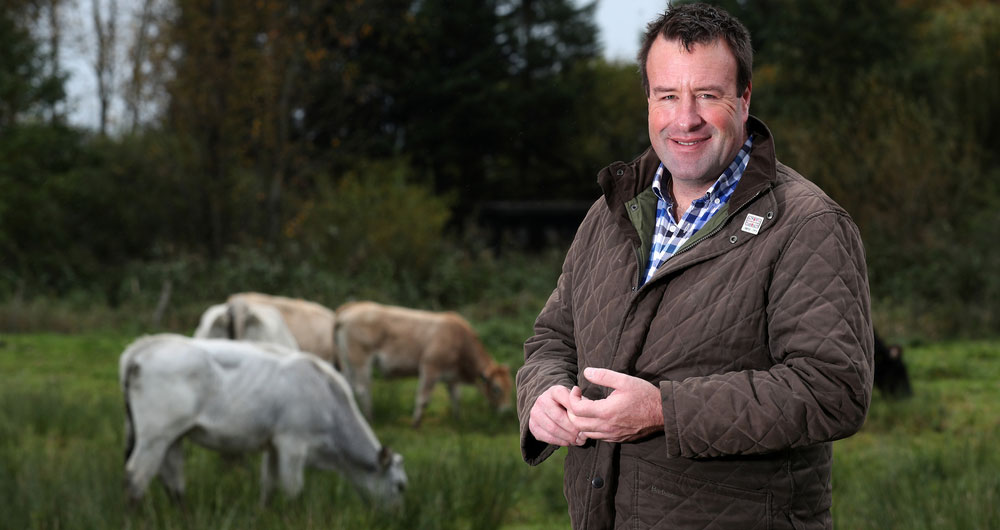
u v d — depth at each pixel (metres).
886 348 11.48
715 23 2.00
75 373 13.44
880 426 10.23
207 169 24.83
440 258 22.72
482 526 6.40
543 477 7.65
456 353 11.20
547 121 36.22
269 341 9.48
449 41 34.06
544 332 2.39
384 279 21.20
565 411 1.98
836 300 1.84
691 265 1.97
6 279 22.31
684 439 1.83
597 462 2.07
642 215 2.16
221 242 24.44
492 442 9.80
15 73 25.62
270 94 25.28
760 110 26.75
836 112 23.33
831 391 1.78
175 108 25.50
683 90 1.99
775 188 1.98
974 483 6.43
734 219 1.98
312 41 27.03
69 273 23.34
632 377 1.89
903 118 21.75
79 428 9.54
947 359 14.53
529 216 36.91
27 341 16.20
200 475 7.01
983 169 23.11
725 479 1.95
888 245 20.31
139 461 6.05
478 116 33.97
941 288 18.48
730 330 1.93
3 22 25.78
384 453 6.51
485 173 37.00
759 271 1.92
